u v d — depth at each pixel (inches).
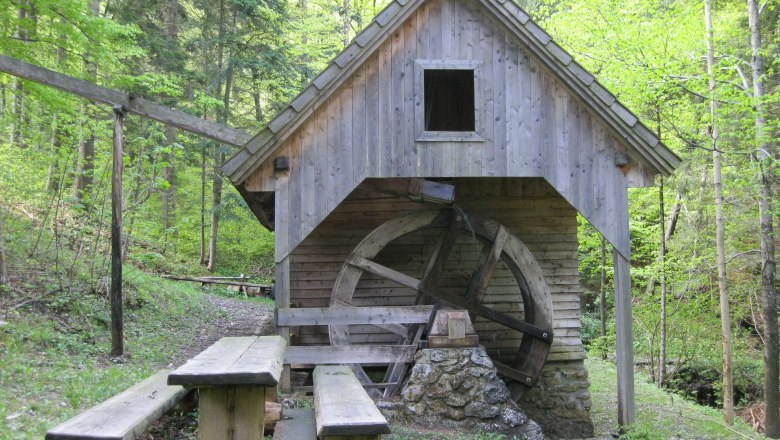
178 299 526.6
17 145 478.0
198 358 136.6
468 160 311.6
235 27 839.1
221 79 799.1
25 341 289.4
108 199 460.1
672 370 643.5
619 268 312.8
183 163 893.2
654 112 527.5
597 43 525.0
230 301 684.1
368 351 297.1
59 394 226.2
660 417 394.3
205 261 928.9
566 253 389.1
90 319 360.2
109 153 434.3
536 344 358.6
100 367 284.0
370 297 380.5
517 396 360.5
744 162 542.0
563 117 315.9
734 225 567.5
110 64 442.0
